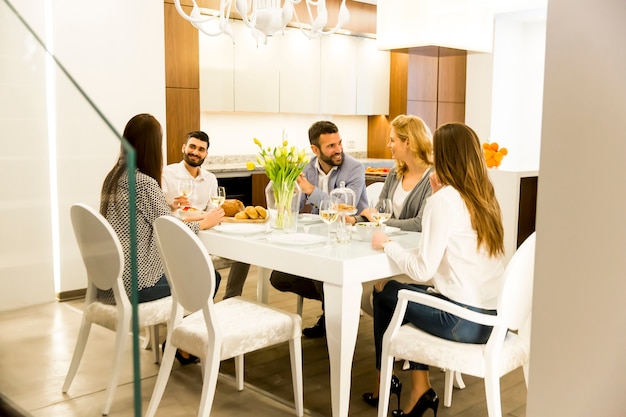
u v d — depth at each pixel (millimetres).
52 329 1907
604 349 1363
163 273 2857
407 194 3410
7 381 2084
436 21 3650
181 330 2467
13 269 2049
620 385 1342
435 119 7863
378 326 2691
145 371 3160
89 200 1716
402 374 3211
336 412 2541
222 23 3221
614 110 1312
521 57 8562
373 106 7457
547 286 1451
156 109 4957
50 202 1854
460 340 2316
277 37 6406
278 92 6492
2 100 2029
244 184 5941
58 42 4387
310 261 2521
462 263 2396
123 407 1659
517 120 8625
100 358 1753
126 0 4711
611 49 1307
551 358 1458
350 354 2510
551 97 1406
